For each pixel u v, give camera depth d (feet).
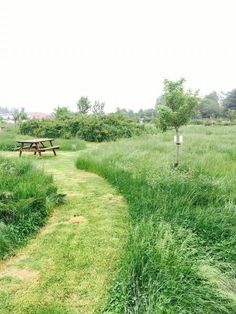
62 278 11.73
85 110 126.41
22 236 15.05
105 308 9.99
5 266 12.71
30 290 11.04
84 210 19.10
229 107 264.72
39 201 18.21
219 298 9.84
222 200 17.33
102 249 13.85
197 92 26.45
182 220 14.69
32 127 82.58
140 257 11.30
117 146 42.55
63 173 30.76
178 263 11.01
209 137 54.39
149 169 24.71
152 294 9.82
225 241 13.38
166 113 26.37
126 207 19.57
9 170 24.48
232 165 26.63
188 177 20.98
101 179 27.78
